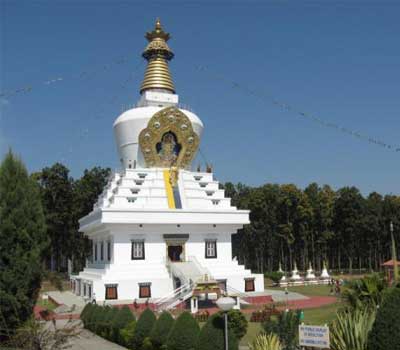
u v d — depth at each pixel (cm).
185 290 4103
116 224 4522
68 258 8238
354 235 9125
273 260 9575
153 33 5938
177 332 1983
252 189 9475
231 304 1792
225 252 4941
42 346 1834
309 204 8788
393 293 1394
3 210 2067
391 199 9419
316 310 3888
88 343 2552
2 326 1930
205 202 5150
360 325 1556
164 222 4656
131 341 2347
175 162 5384
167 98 5716
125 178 5000
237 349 1852
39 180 7444
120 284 4362
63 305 4238
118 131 5581
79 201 7600
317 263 9500
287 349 1756
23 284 1998
